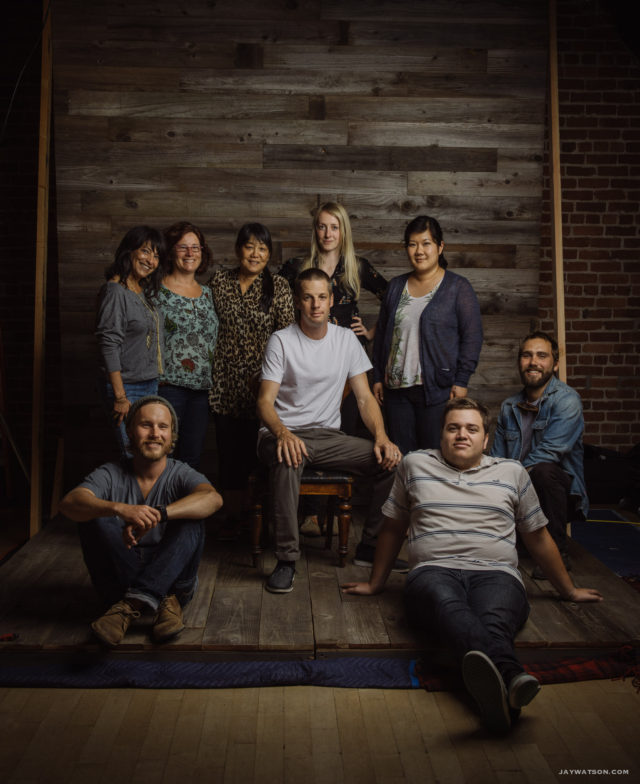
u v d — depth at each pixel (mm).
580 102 5035
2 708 2145
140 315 3061
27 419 5008
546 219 5113
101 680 2258
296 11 3932
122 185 3984
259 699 2205
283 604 2686
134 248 3025
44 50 3803
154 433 2391
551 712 2154
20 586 2865
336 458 2975
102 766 1875
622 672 2359
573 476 3174
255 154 4012
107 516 2281
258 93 3973
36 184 4867
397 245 4113
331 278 3463
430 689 2248
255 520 3023
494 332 4207
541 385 3191
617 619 2596
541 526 2529
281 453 2783
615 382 5254
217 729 2045
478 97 4031
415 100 4020
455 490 2453
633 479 4609
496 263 4156
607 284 5195
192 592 2547
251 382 3199
